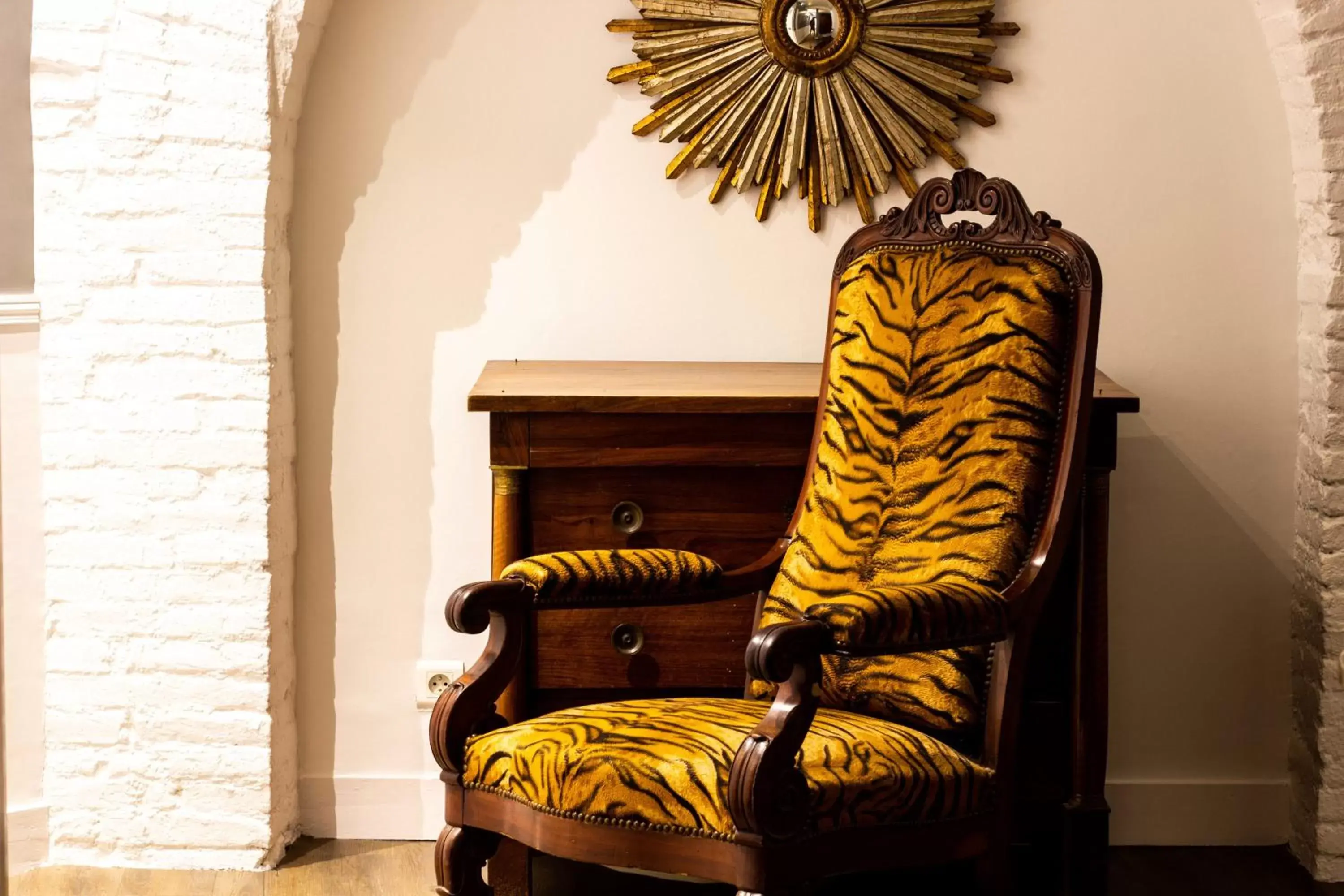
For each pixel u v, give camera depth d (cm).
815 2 264
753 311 276
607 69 270
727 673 235
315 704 279
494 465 228
